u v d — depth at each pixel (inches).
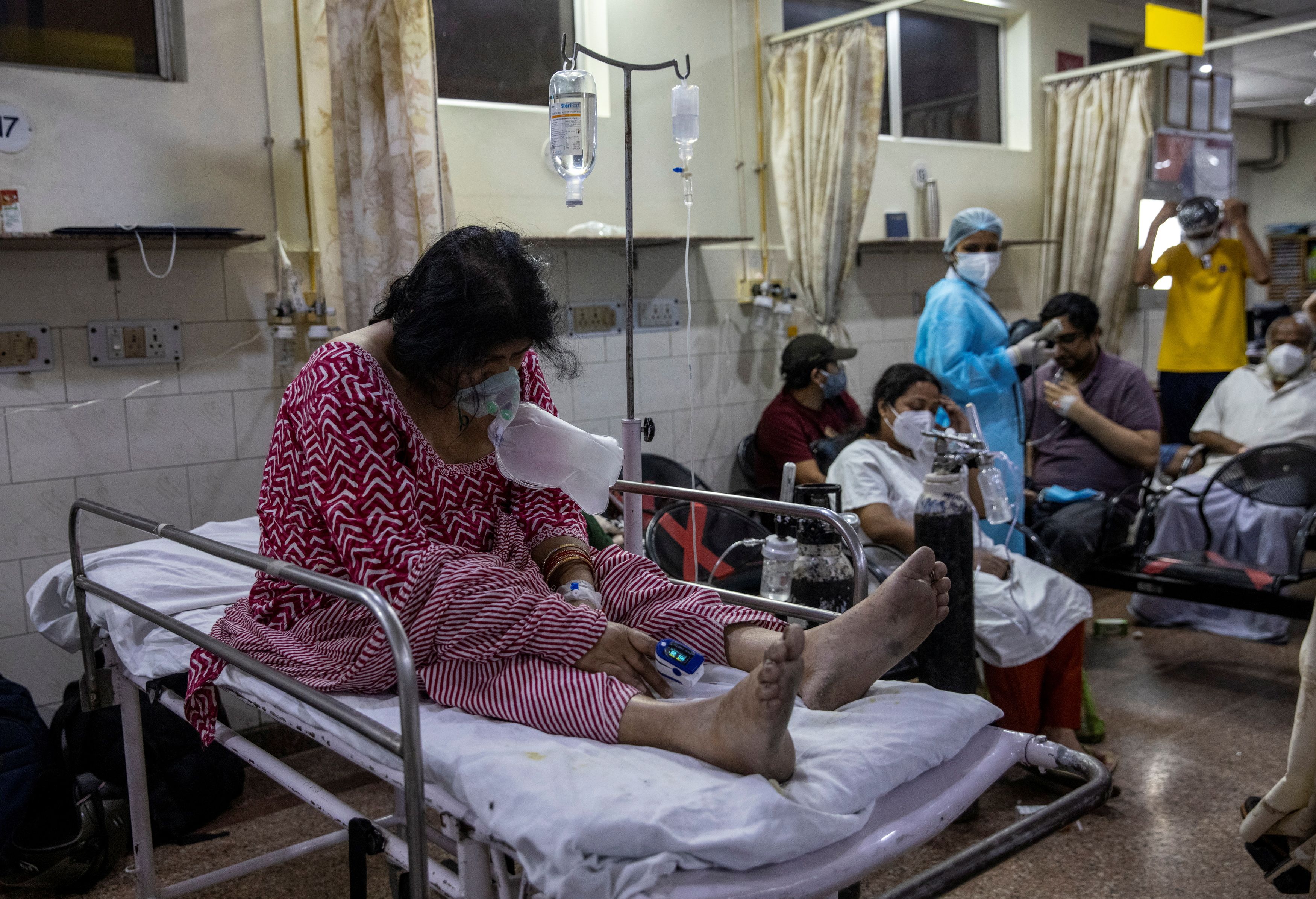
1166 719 125.2
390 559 55.1
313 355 60.0
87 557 88.9
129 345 115.0
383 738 46.0
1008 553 111.3
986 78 210.7
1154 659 147.8
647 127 157.0
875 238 186.5
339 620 59.1
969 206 204.8
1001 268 213.2
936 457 88.8
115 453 115.3
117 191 114.1
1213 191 244.2
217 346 121.2
